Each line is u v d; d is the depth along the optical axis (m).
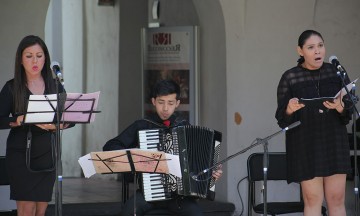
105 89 20.66
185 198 10.38
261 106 14.46
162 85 10.36
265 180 9.49
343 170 9.88
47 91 10.02
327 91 9.92
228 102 14.36
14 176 9.91
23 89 9.88
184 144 9.96
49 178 9.98
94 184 18.91
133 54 20.00
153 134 9.98
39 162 9.95
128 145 10.40
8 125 9.76
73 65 22.23
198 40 15.50
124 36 19.91
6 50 13.55
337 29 14.67
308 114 9.91
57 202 9.33
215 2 14.42
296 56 14.55
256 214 14.05
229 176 14.38
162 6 17.91
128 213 10.32
